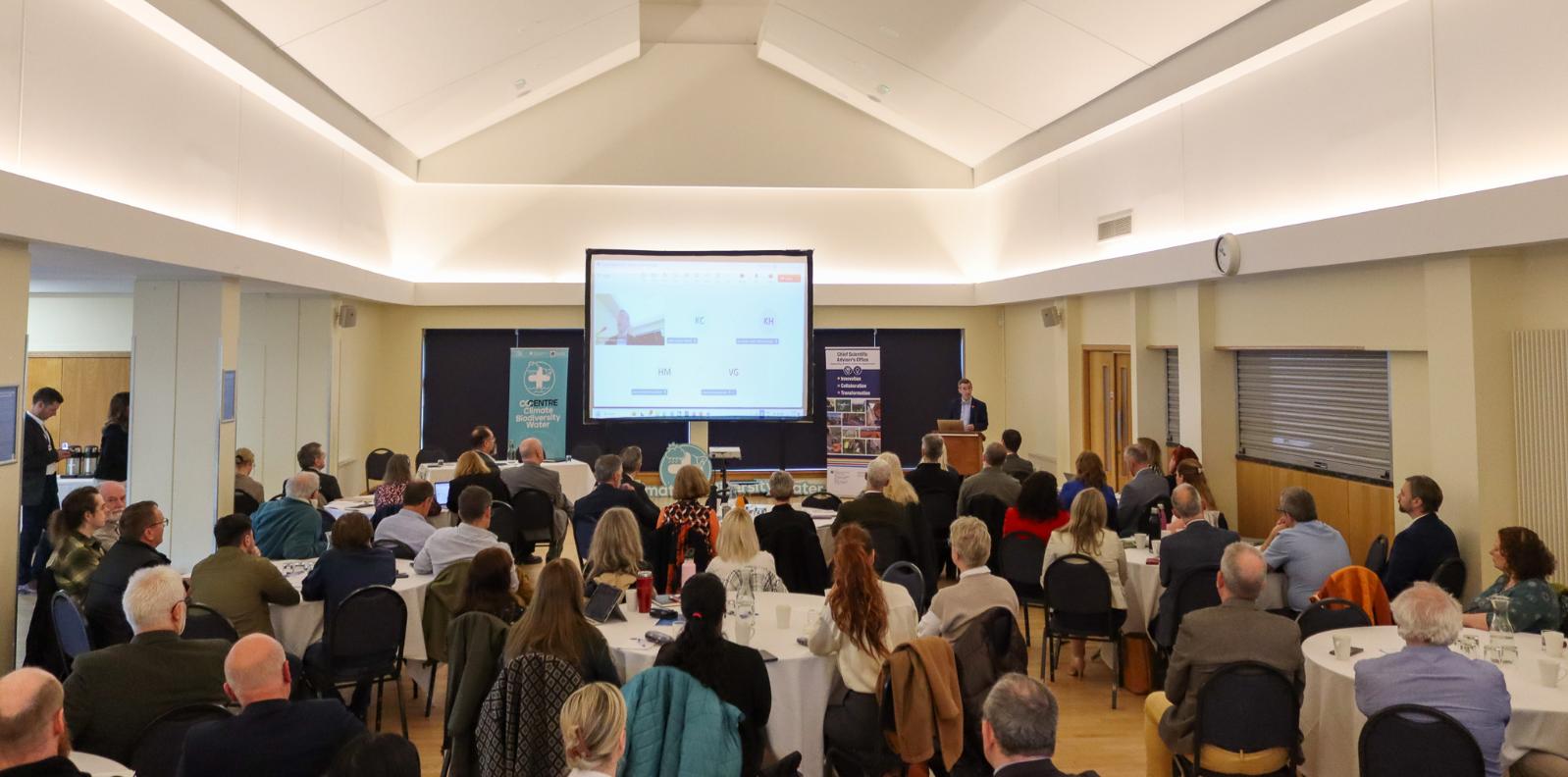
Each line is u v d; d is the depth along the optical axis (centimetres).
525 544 754
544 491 776
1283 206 661
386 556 486
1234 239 692
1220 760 333
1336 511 679
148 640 306
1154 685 561
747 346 1138
